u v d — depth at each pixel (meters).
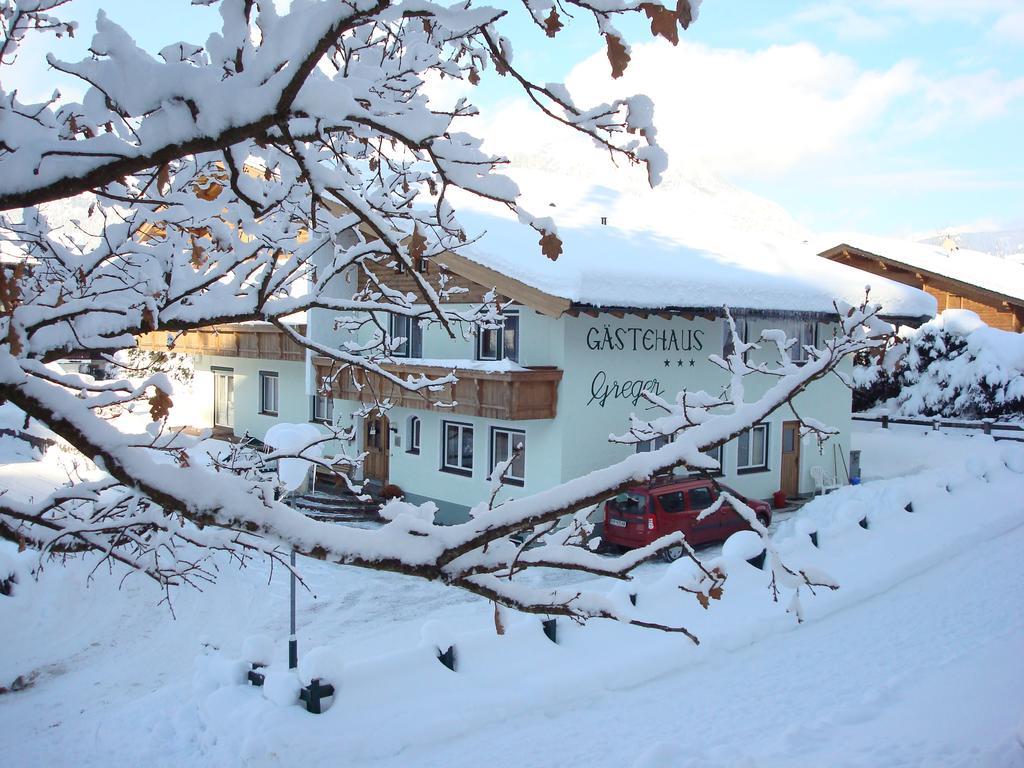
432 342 20.83
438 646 10.95
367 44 4.62
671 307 18.67
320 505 21.03
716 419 3.50
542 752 9.59
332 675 9.84
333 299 6.38
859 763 8.59
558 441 18.39
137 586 15.71
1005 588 15.20
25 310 4.58
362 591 16.16
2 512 4.95
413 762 9.34
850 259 42.06
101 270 6.21
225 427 29.45
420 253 3.56
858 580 15.45
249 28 3.12
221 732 9.69
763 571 15.01
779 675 11.82
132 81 2.77
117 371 31.53
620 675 11.56
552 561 3.52
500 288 18.00
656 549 3.61
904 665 11.95
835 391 24.11
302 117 3.03
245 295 5.66
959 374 34.28
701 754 9.01
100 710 11.43
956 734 9.14
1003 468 23.16
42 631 14.05
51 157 2.88
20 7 3.47
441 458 20.97
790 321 22.33
